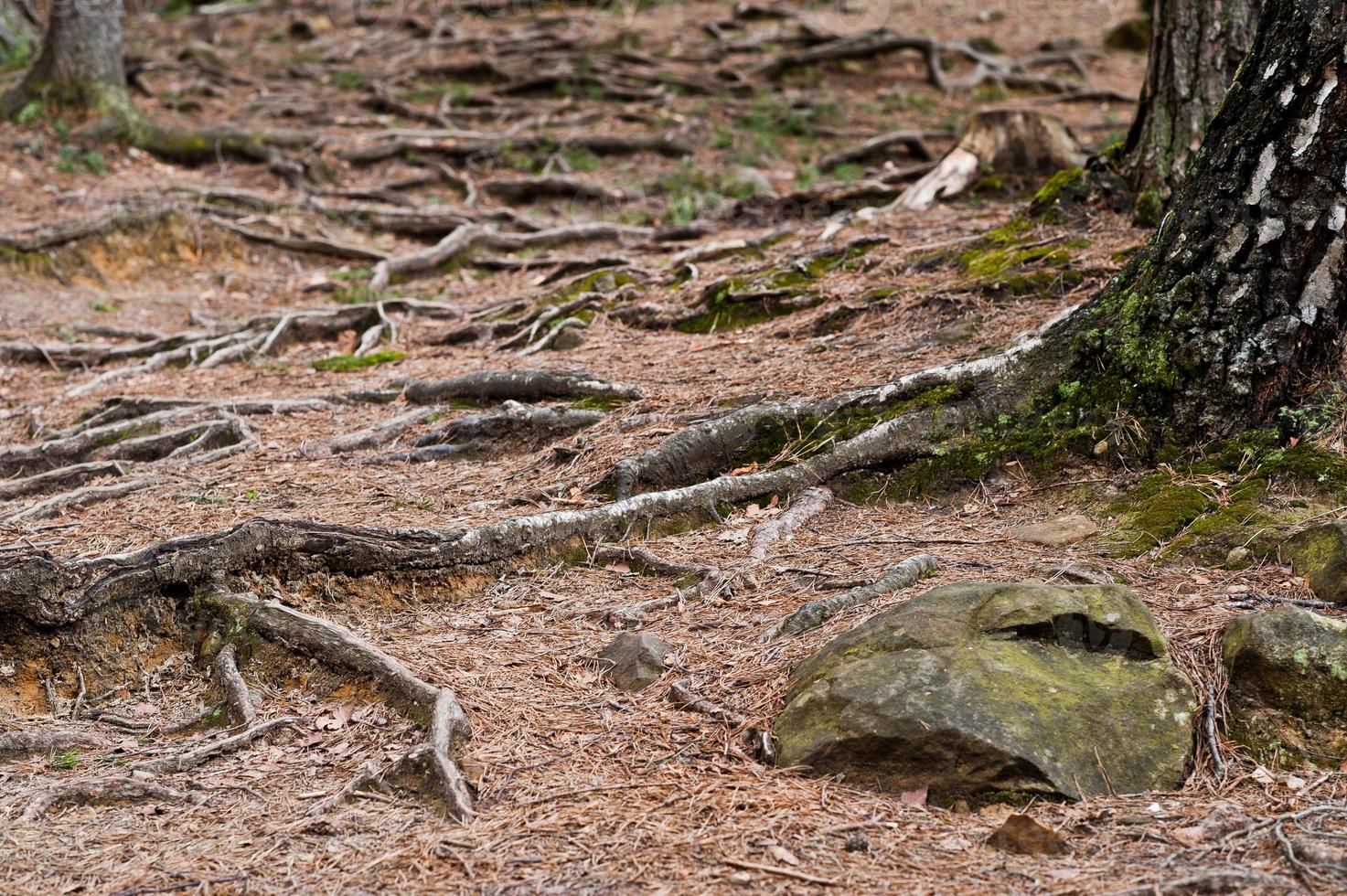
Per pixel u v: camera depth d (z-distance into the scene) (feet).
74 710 15.28
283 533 17.11
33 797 12.73
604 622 16.70
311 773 13.41
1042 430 19.92
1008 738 12.10
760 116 62.34
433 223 49.14
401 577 17.62
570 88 66.59
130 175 51.70
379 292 40.93
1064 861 10.96
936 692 12.55
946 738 12.17
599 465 21.27
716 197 49.08
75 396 31.04
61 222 43.19
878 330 26.13
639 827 11.76
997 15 84.74
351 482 22.49
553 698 14.75
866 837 11.42
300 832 12.11
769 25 80.53
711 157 58.13
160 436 25.95
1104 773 12.16
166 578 16.52
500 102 64.85
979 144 38.19
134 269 43.37
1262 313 18.15
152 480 22.93
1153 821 11.53
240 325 36.24
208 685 15.62
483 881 10.97
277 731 14.33
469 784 12.74
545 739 13.74
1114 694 12.86
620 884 10.80
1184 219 19.02
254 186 52.37
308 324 35.68
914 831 11.56
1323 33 17.44
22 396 31.78
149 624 16.35
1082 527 17.63
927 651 13.12
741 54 73.41
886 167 53.93
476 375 26.71
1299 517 16.22
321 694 15.05
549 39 75.56
